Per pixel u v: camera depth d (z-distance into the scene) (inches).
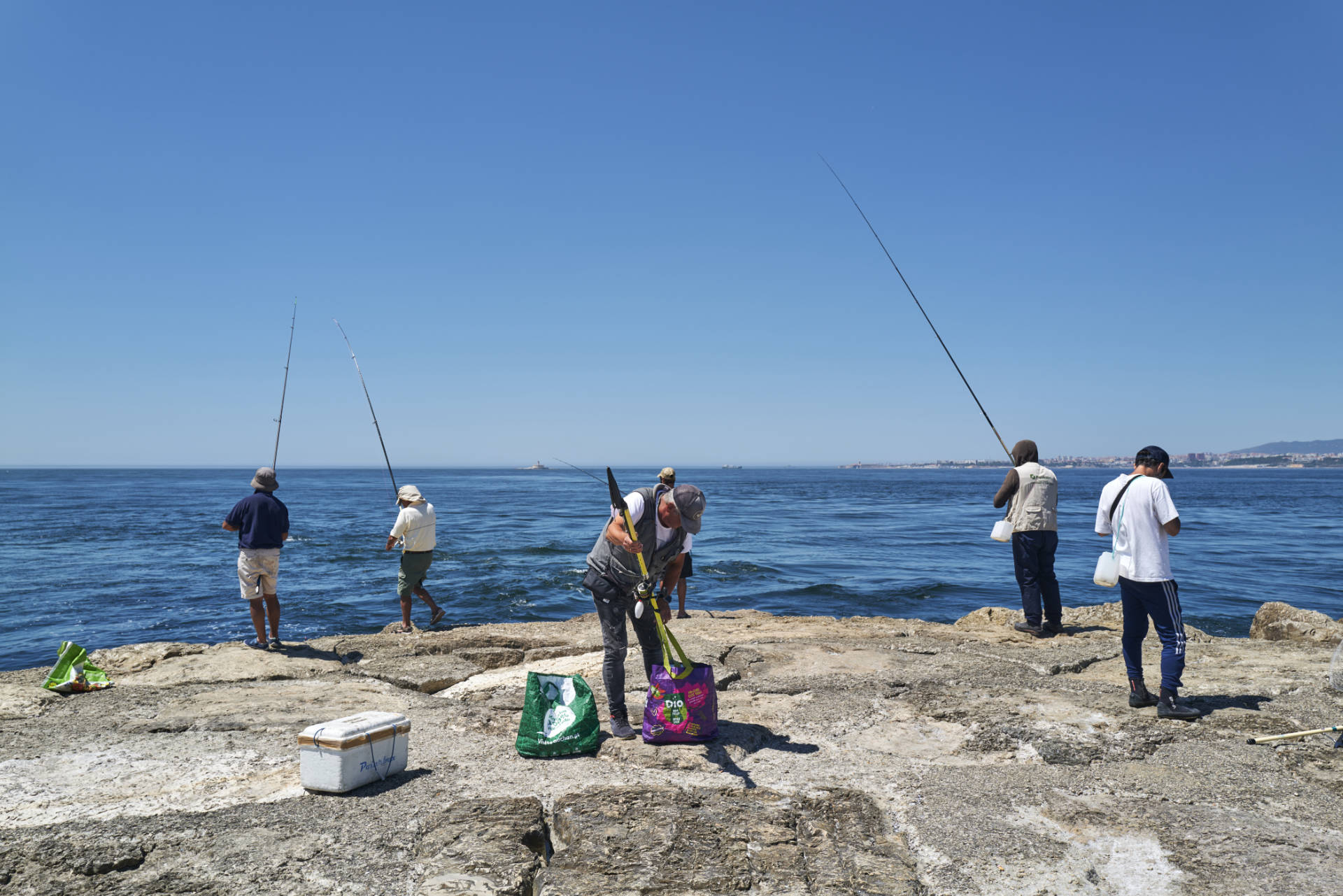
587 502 2242.9
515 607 566.3
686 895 112.2
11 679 236.1
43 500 2106.3
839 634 302.7
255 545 285.1
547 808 143.9
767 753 171.2
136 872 117.6
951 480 6417.3
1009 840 128.5
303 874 116.6
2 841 126.0
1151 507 193.3
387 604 581.0
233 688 230.4
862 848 127.9
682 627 317.7
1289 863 121.0
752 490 3540.8
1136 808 140.6
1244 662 251.6
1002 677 230.4
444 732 187.5
